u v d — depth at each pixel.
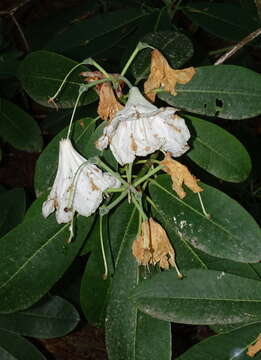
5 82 0.65
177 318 0.31
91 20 0.51
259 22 0.49
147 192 0.36
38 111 0.79
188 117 0.35
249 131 0.66
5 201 0.51
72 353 0.60
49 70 0.37
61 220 0.31
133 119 0.29
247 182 0.61
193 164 0.54
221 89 0.35
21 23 0.91
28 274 0.33
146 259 0.31
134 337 0.33
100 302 0.36
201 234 0.32
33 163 0.80
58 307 0.46
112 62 0.60
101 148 0.30
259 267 0.34
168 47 0.38
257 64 0.83
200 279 0.31
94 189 0.30
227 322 0.31
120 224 0.35
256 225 0.31
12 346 0.44
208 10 0.50
